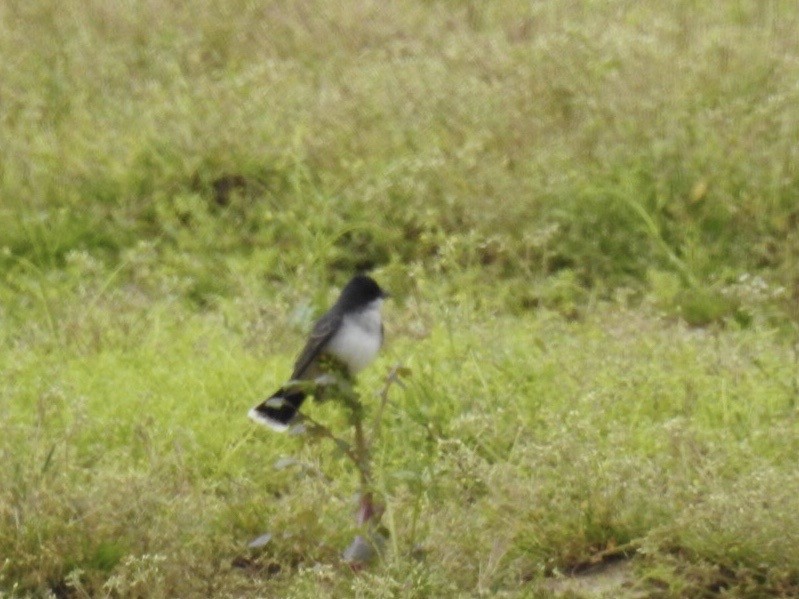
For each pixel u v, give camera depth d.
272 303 12.80
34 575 8.70
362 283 10.20
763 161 14.09
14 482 9.07
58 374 11.42
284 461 9.06
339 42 18.44
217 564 9.05
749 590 8.35
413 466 9.65
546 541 8.91
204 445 10.42
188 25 18.88
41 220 14.37
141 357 11.77
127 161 15.02
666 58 15.96
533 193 14.05
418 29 18.89
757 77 15.65
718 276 13.49
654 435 10.12
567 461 9.19
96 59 17.58
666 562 8.52
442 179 14.16
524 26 18.62
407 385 10.78
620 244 13.85
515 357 11.41
